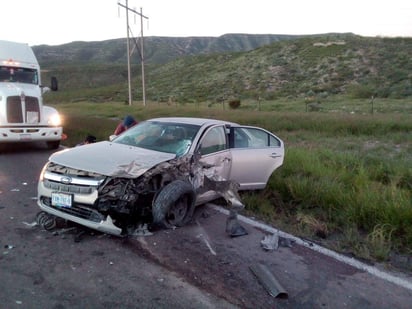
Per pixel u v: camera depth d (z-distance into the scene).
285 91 52.59
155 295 3.67
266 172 6.93
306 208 6.52
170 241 4.79
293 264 4.42
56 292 3.64
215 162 6.02
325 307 3.61
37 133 11.28
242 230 5.23
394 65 55.31
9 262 4.15
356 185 7.21
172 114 24.83
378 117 19.52
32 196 6.60
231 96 53.38
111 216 4.65
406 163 9.52
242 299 3.67
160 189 5.07
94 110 33.25
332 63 60.22
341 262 4.54
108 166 4.79
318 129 16.89
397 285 4.08
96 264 4.20
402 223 5.45
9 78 11.92
